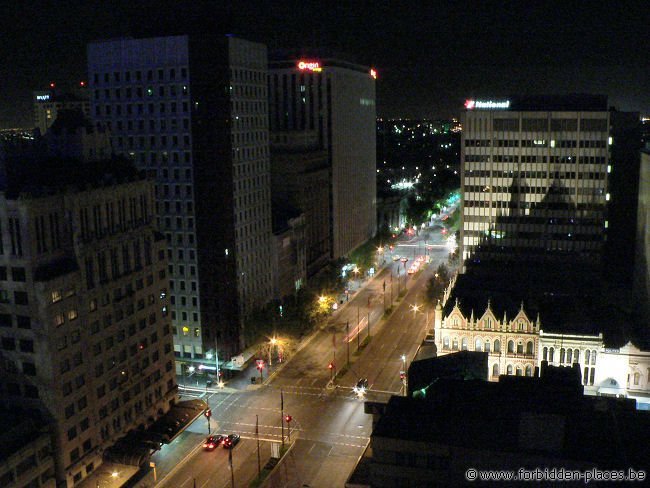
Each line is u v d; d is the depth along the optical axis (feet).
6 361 341.41
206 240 512.22
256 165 577.84
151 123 515.50
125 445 379.14
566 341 459.73
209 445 402.52
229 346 538.06
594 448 247.91
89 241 359.46
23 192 323.98
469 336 487.61
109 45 521.24
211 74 501.56
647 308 500.33
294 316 599.57
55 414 336.29
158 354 426.10
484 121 650.02
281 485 360.48
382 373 515.50
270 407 460.14
